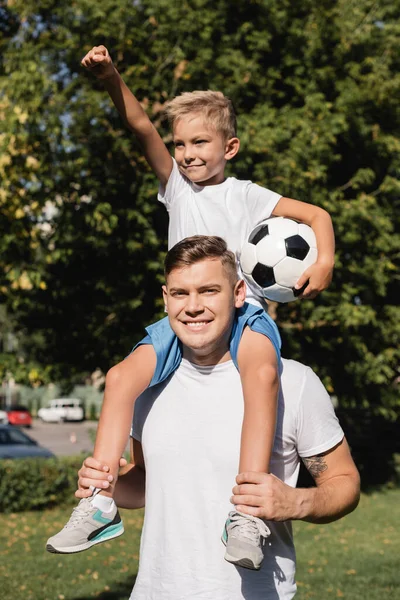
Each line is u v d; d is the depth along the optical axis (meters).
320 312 12.95
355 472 2.44
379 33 14.12
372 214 13.23
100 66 2.74
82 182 12.12
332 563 9.16
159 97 12.54
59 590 7.79
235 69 12.70
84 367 14.35
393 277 14.48
